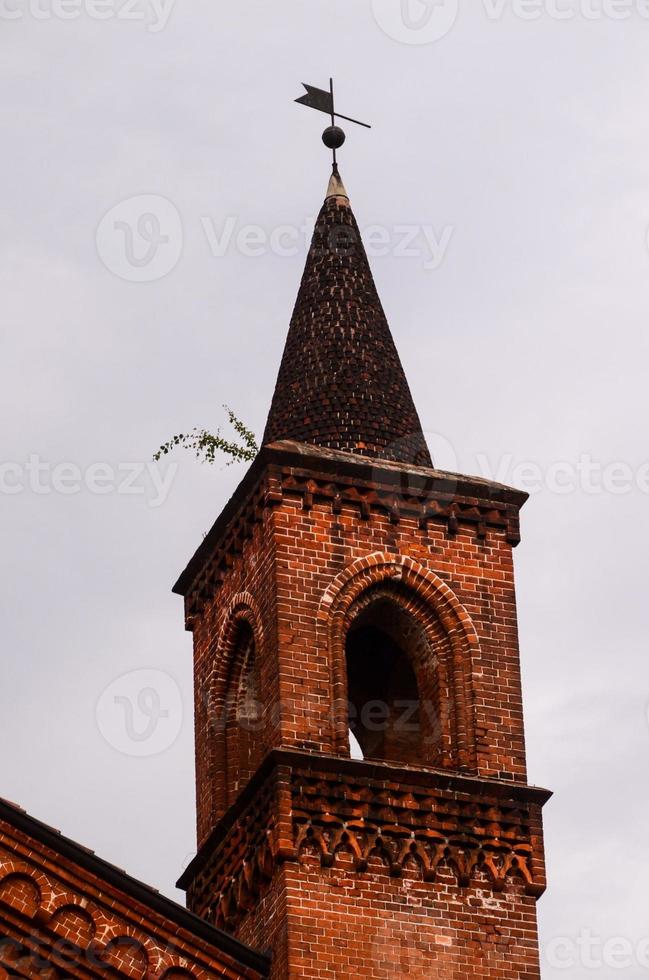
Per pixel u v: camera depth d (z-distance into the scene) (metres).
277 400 50.81
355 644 49.69
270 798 45.22
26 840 41.84
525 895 45.62
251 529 48.44
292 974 43.56
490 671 47.56
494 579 48.44
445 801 45.91
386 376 50.88
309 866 44.69
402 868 45.12
